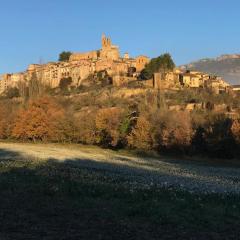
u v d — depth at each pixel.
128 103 181.12
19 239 20.73
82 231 22.80
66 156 105.50
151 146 131.38
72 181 44.72
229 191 43.78
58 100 188.00
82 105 197.38
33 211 28.08
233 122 114.19
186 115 128.38
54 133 161.62
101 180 48.62
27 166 64.62
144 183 47.44
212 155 116.94
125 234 22.34
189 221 25.97
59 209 28.95
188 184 49.84
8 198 33.19
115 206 30.14
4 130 173.75
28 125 164.88
